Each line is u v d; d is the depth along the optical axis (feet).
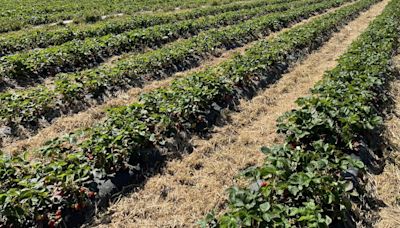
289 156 8.53
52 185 8.28
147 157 10.21
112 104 14.52
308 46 22.31
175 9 40.98
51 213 7.87
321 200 7.55
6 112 12.29
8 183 8.28
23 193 7.54
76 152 9.52
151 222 8.28
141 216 8.46
